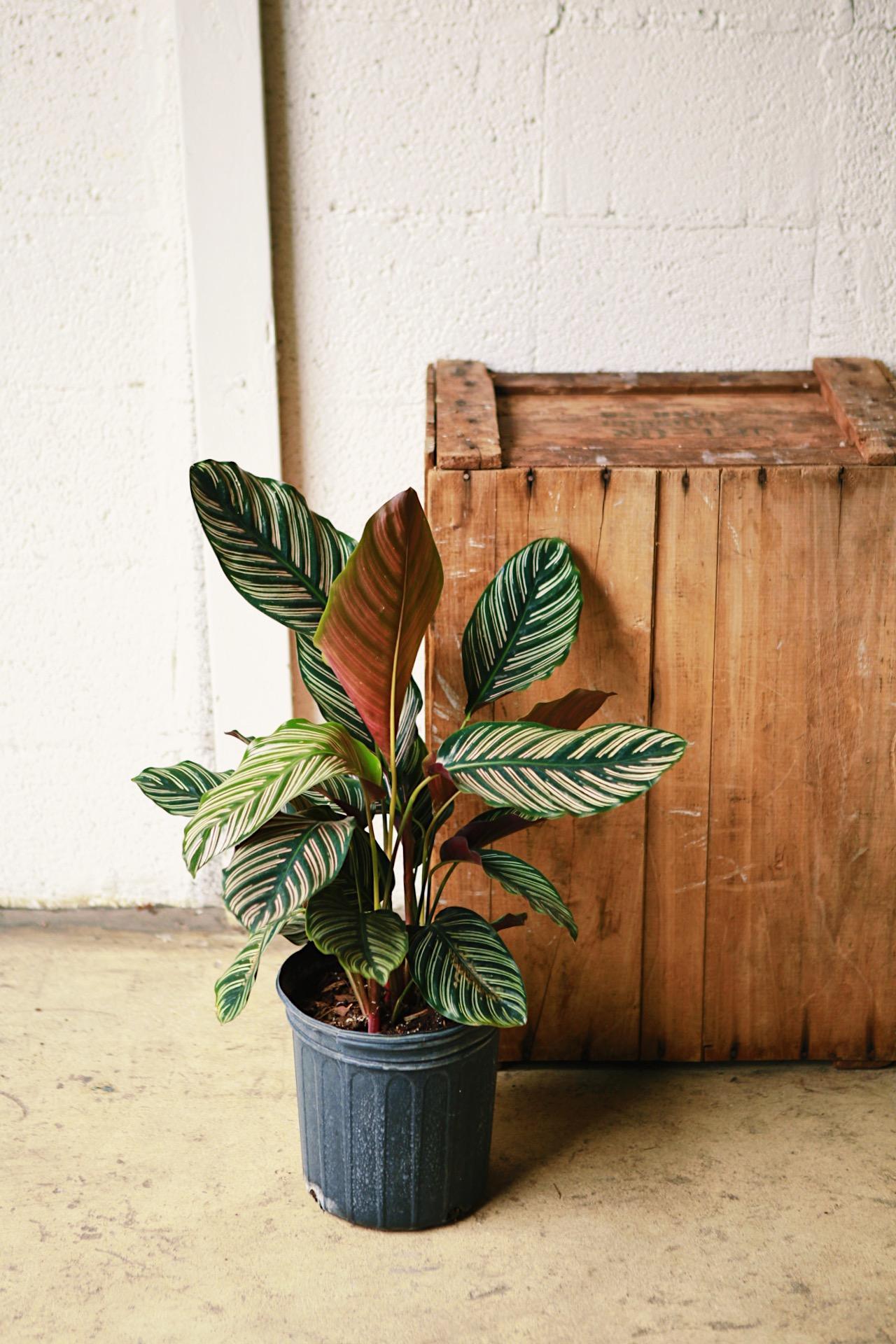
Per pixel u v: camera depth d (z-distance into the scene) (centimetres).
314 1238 175
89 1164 190
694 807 206
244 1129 199
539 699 203
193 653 254
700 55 217
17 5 219
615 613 200
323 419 238
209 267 226
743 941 212
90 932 261
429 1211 176
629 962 212
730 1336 157
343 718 177
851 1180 187
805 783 205
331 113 221
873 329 231
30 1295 163
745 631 200
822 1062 221
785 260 227
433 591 153
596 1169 191
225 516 166
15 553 249
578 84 219
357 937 154
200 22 213
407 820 169
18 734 259
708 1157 193
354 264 229
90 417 241
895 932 211
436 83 219
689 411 216
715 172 223
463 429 203
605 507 196
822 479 195
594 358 233
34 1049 220
